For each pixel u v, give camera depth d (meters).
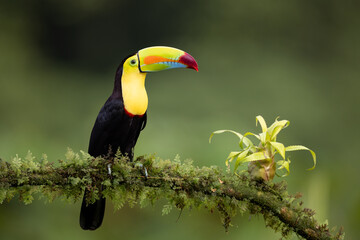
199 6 21.19
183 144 11.58
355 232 9.09
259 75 18.59
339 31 21.61
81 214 5.24
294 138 17.47
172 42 21.25
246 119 17.17
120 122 5.48
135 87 5.44
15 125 15.40
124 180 4.25
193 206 4.33
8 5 20.81
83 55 22.05
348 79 20.39
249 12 20.73
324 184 9.48
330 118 18.58
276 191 4.24
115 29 22.17
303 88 18.72
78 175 4.18
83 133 15.59
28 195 4.11
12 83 17.62
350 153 17.62
